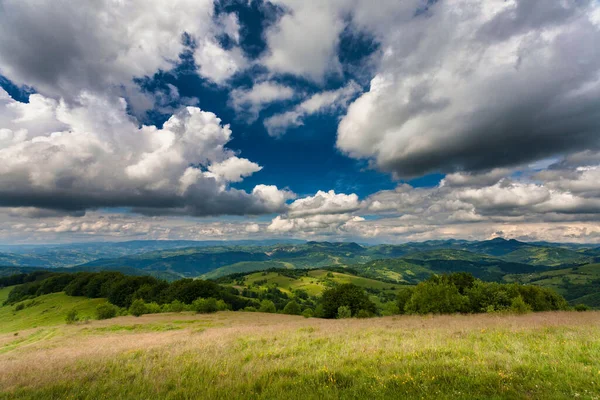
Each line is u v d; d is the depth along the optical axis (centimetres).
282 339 1862
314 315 7750
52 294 12588
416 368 997
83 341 2914
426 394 784
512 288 5250
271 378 979
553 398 730
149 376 1089
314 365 1127
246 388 898
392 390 822
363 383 878
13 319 9781
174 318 5738
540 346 1241
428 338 1582
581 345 1217
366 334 1925
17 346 3462
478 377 871
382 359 1147
